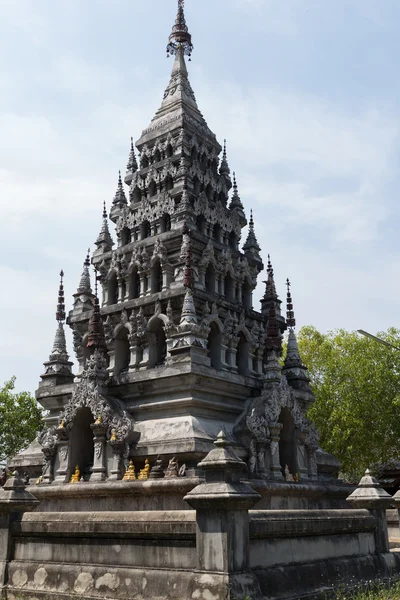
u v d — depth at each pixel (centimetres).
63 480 3694
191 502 1755
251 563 1781
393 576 2445
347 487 3984
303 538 2052
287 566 1919
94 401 3741
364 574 2273
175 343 3800
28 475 4138
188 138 4966
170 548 1817
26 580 2106
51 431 3872
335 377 7206
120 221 4894
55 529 2091
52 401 4309
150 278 4444
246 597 1636
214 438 3512
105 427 3628
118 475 3494
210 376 3738
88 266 4906
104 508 3288
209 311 4225
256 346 4550
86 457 3862
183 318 3869
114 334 4388
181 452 3353
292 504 3500
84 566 1981
